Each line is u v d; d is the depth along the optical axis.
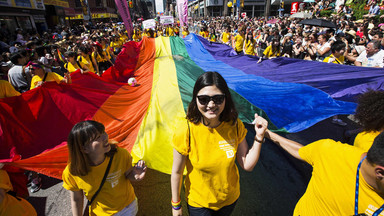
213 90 1.32
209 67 6.20
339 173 1.17
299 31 10.88
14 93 3.37
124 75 6.21
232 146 1.50
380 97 1.51
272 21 25.73
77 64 5.82
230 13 55.94
